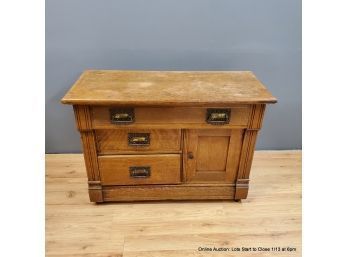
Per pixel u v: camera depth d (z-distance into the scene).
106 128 1.53
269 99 1.47
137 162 1.66
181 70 2.04
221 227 1.68
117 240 1.59
